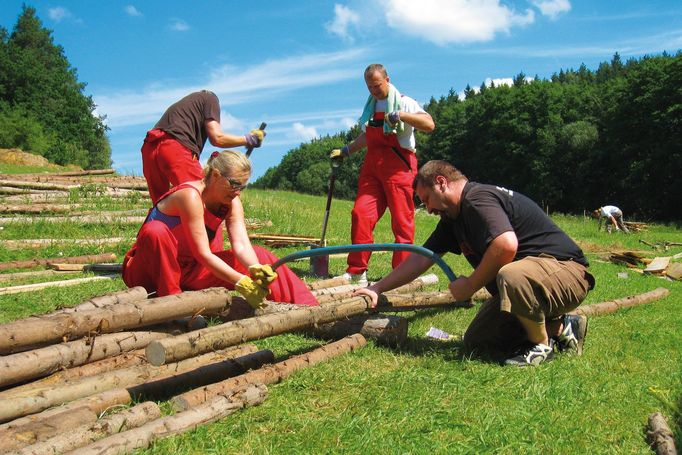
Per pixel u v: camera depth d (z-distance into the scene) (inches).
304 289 208.2
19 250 356.8
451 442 122.2
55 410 123.6
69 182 588.4
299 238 434.0
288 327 164.6
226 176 174.7
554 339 183.2
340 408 138.9
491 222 167.8
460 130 3383.4
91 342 139.9
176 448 115.9
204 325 172.2
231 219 185.5
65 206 458.6
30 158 1371.8
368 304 189.5
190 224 170.6
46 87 2716.5
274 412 135.1
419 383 153.1
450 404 140.6
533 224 174.2
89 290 261.6
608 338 209.5
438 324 223.1
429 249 193.0
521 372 163.3
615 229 891.4
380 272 345.7
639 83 2146.9
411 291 265.9
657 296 307.9
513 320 181.6
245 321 153.8
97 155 2906.0
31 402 123.0
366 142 299.4
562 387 150.0
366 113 293.7
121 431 118.0
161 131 251.0
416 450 118.0
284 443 120.9
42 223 411.5
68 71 3127.5
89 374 139.5
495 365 169.8
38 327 132.4
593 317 249.4
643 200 2078.0
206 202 179.6
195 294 159.0
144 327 156.8
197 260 173.0
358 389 149.8
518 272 165.3
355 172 4635.8
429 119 275.3
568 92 2886.3
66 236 396.2
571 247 175.3
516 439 123.3
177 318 157.4
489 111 3120.1
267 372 152.5
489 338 183.9
